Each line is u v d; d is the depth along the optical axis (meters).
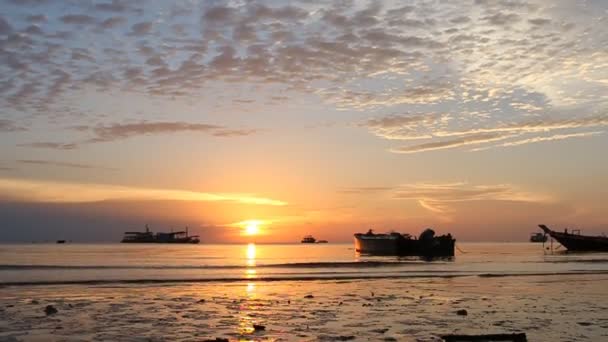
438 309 20.75
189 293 26.27
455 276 37.97
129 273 40.25
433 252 87.06
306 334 15.45
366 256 91.38
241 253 114.06
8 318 18.12
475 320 18.02
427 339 14.75
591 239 103.38
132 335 15.29
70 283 30.94
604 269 46.16
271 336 15.15
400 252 89.19
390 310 20.41
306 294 26.00
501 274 39.78
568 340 14.67
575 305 21.97
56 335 15.27
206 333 15.60
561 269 46.47
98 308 20.72
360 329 16.25
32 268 45.56
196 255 94.31
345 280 34.56
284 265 51.59
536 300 23.67
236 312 19.77
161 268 47.00
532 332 15.81
